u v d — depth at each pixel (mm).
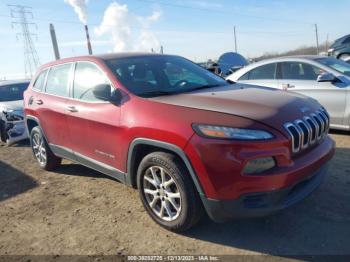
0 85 9547
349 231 3330
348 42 15352
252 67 7582
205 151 3031
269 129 3023
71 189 4965
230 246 3260
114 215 4059
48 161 5699
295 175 3035
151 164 3533
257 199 3008
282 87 6961
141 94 3838
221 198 3041
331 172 4738
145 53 4859
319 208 3787
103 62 4324
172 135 3225
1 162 6777
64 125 4793
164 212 3617
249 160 2924
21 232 3848
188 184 3252
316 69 6613
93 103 4234
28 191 5051
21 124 8188
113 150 3971
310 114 3484
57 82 5133
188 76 4535
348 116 6188
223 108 3248
